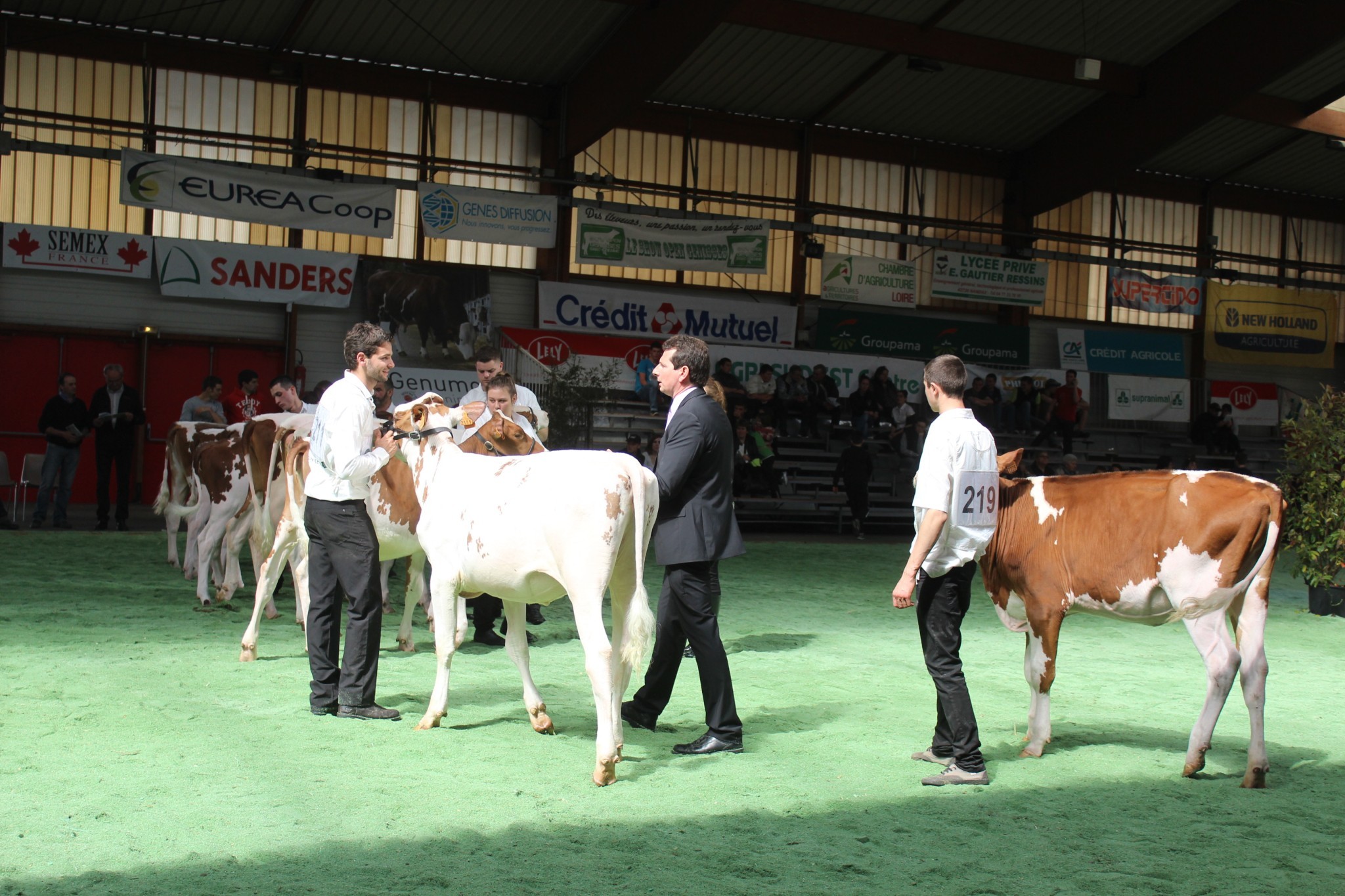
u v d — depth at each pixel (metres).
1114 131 21.45
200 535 8.66
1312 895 3.49
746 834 3.91
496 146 20.14
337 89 18.94
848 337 22.33
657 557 5.07
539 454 5.01
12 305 17.53
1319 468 10.54
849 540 17.20
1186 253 24.88
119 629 7.50
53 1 16.94
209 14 17.52
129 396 13.85
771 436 19.44
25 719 5.15
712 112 21.36
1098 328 24.78
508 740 5.08
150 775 4.36
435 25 18.19
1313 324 25.81
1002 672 7.35
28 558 10.88
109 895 3.20
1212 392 25.03
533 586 4.89
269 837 3.72
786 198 22.09
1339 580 10.72
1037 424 22.64
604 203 19.69
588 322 20.47
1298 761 5.19
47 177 17.58
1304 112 21.78
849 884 3.47
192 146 18.17
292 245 19.00
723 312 21.45
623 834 3.87
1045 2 18.73
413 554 7.01
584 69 19.48
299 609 7.19
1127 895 3.45
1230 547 4.75
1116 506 5.02
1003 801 4.41
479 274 19.89
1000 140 23.12
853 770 4.79
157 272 18.03
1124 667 7.74
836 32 18.45
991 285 22.84
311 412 9.36
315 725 5.22
